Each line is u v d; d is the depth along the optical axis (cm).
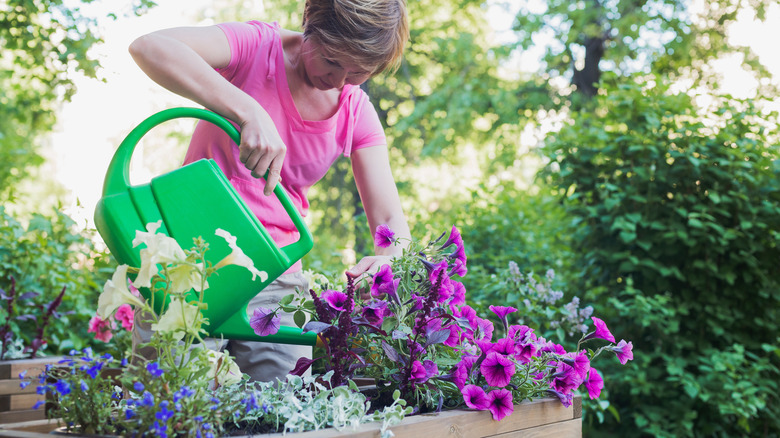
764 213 336
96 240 364
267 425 114
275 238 156
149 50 130
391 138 1019
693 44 881
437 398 137
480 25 1053
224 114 130
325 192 952
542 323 304
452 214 470
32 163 893
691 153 341
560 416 150
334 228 946
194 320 103
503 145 954
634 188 344
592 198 366
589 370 156
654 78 366
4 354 270
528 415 141
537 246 408
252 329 131
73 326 323
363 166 173
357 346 142
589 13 853
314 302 133
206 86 130
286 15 996
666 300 326
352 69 142
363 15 135
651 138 348
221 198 127
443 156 1018
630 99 358
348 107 163
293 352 158
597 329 157
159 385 99
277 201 156
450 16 1031
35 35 599
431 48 1027
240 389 115
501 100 918
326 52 139
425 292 141
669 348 334
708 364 326
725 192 341
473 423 127
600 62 898
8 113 833
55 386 101
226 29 149
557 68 948
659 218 346
